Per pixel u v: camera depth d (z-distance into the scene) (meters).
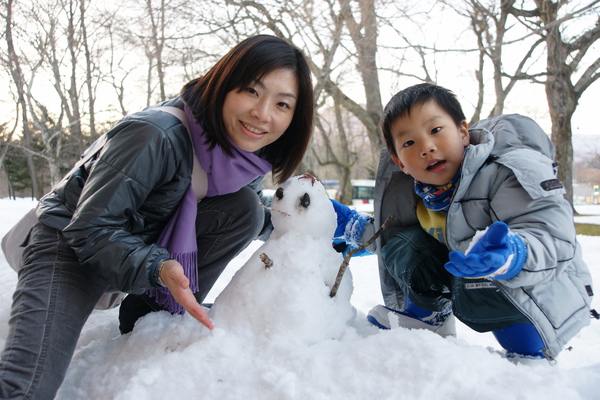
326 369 1.14
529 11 11.70
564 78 11.26
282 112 1.50
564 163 11.59
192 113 1.52
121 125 1.44
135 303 1.74
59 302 1.31
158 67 12.70
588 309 1.60
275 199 1.53
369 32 11.51
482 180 1.57
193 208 1.56
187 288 1.29
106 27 13.69
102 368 1.37
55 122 20.62
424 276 1.82
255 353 1.26
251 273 1.41
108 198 1.34
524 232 1.39
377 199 1.92
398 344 1.17
